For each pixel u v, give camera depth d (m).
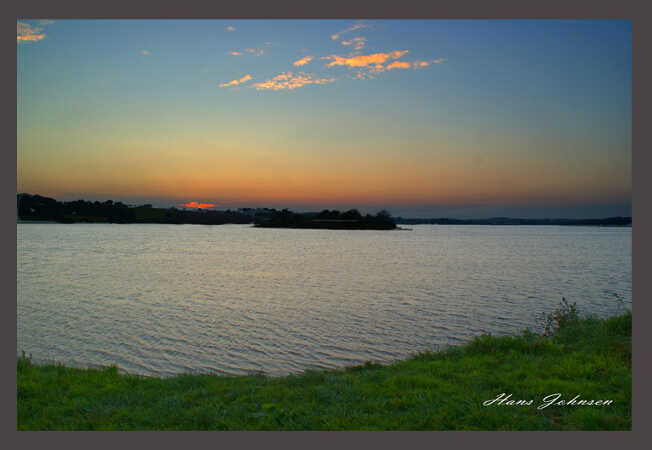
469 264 60.31
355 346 18.52
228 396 7.83
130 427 6.55
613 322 12.38
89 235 151.50
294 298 31.61
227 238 153.88
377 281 41.69
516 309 26.98
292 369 15.29
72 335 20.56
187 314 25.83
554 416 6.66
